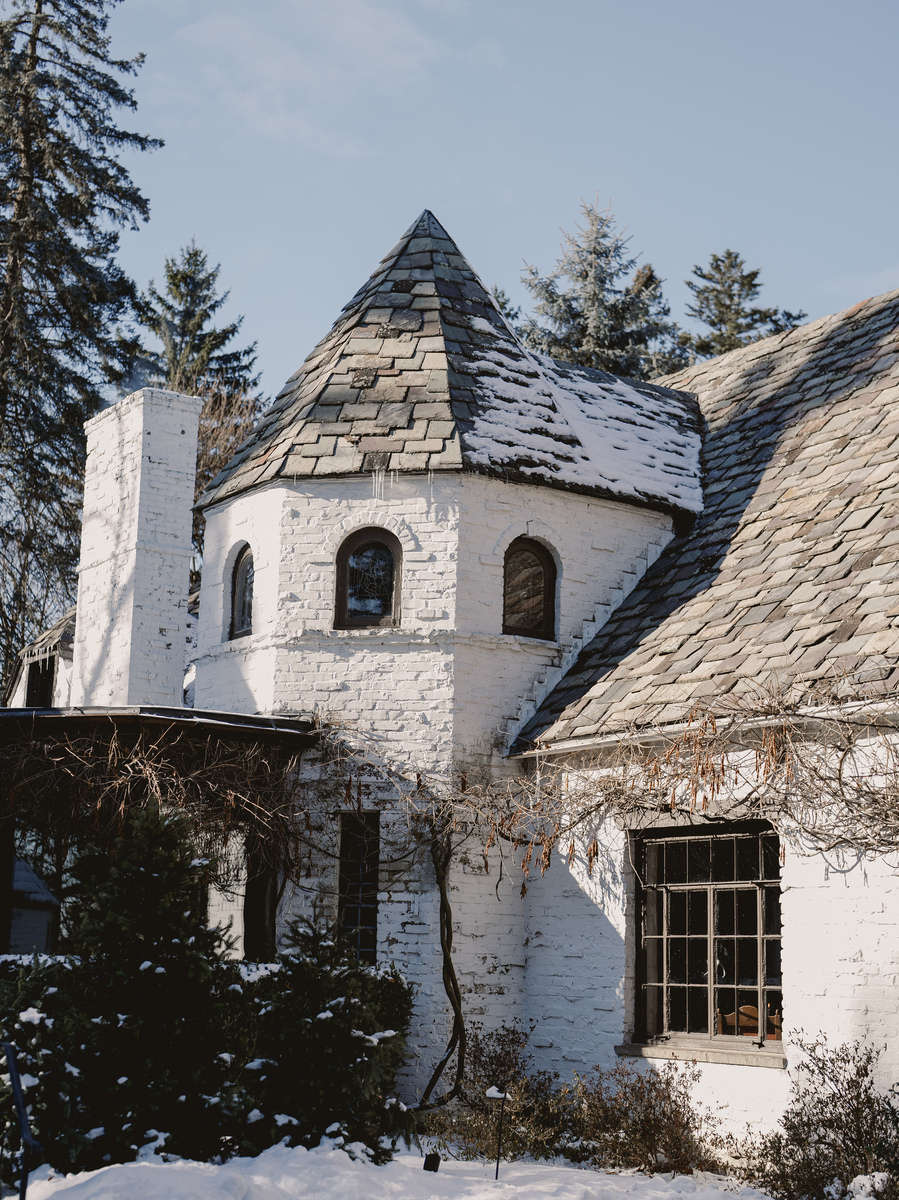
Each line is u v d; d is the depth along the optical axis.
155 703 15.33
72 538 26.34
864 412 14.55
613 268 36.53
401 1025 12.48
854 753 10.20
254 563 14.74
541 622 14.55
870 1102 9.46
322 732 13.54
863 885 10.11
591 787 12.52
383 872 13.28
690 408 17.95
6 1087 7.64
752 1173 10.05
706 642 12.45
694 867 11.99
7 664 24.58
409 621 13.77
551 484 14.39
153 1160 7.91
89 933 8.38
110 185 26.62
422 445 14.07
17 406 26.05
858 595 11.27
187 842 9.12
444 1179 8.73
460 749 13.43
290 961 9.44
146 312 37.16
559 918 13.12
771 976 11.10
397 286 16.19
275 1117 8.79
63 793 12.12
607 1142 10.73
